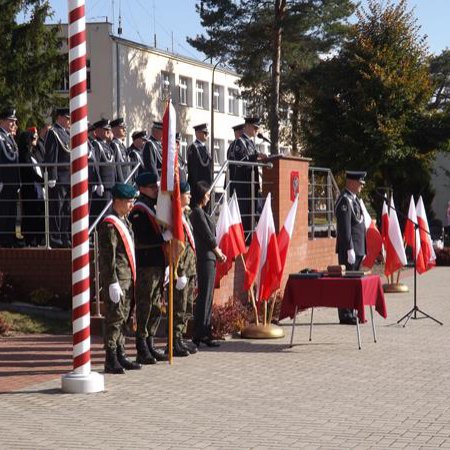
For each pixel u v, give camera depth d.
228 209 14.12
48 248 15.22
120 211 10.64
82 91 9.70
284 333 13.97
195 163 17.39
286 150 52.72
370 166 30.48
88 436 7.76
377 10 31.42
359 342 12.48
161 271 11.25
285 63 45.00
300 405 8.94
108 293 10.48
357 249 15.54
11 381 10.20
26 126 36.19
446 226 39.84
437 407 8.84
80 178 9.69
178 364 11.26
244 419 8.35
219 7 43.47
